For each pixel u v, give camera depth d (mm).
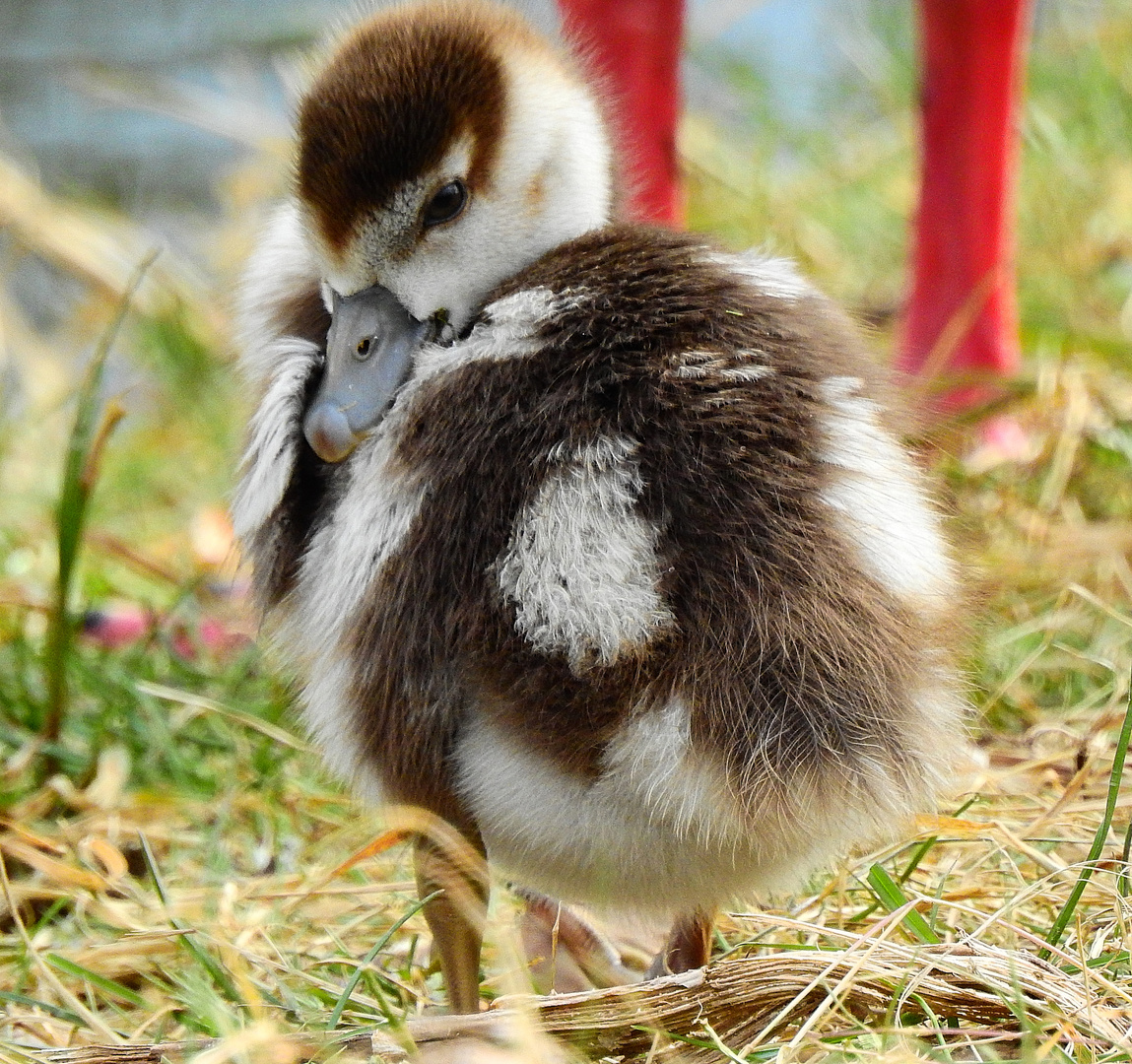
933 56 8977
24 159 14945
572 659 4922
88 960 5934
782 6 17000
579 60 6762
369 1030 5012
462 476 5176
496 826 5309
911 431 5891
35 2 17562
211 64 15711
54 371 12352
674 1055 4984
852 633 4996
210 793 7281
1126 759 6672
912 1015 5090
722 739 4918
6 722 7883
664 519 5016
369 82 5824
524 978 5152
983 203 9031
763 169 12977
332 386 5688
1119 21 14430
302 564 5715
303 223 5941
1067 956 5191
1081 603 7949
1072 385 9023
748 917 5855
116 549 9102
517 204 6051
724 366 5219
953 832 6047
